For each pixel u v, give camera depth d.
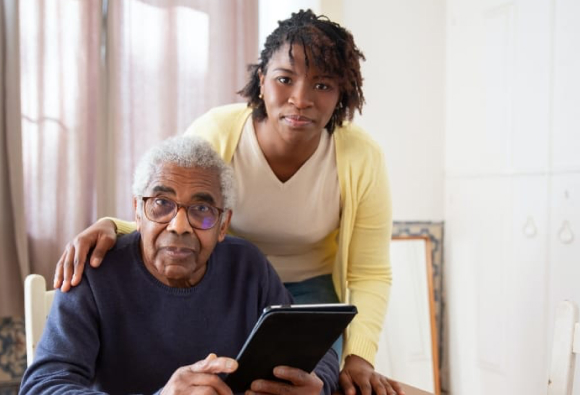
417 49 2.88
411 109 2.87
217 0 2.47
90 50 2.21
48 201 2.16
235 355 1.20
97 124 2.23
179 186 1.09
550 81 2.36
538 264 2.41
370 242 1.58
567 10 2.28
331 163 1.48
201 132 1.49
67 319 1.07
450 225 2.92
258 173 1.45
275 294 1.28
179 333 1.15
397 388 1.27
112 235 1.19
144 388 1.13
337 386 1.26
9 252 2.07
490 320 2.65
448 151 2.94
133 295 1.14
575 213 2.25
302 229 1.53
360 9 2.71
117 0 2.25
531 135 2.45
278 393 0.98
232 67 2.50
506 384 2.55
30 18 2.11
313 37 1.23
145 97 2.34
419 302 2.80
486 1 2.67
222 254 1.24
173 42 2.37
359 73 1.35
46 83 2.15
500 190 2.60
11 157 2.03
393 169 2.83
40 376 1.00
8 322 2.14
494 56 2.64
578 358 2.18
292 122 1.28
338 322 0.88
